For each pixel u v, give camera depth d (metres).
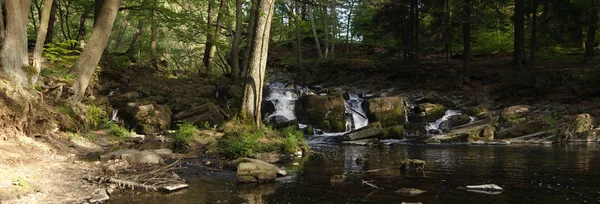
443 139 16.36
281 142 12.05
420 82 26.39
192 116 17.55
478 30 30.84
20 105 9.30
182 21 22.02
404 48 27.12
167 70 24.44
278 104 21.67
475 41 32.62
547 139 15.69
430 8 26.03
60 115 11.67
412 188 6.76
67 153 9.96
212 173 8.31
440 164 9.82
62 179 6.86
